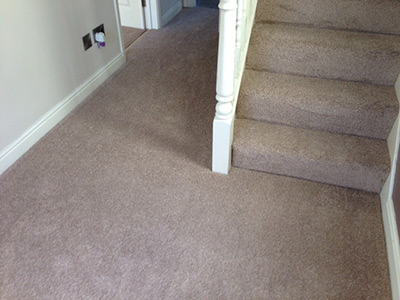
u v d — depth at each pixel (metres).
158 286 1.45
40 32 2.12
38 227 1.69
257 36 2.09
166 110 2.55
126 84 2.88
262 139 1.97
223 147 1.89
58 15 2.24
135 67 3.13
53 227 1.69
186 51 3.41
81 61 2.58
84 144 2.23
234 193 1.88
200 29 3.88
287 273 1.50
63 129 2.36
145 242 1.62
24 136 2.13
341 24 2.15
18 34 1.95
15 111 2.04
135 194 1.87
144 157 2.12
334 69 2.05
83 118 2.47
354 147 1.91
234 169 2.04
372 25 2.11
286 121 2.05
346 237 1.65
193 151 2.17
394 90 1.97
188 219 1.73
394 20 2.05
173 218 1.74
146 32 3.81
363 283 1.46
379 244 1.62
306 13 2.17
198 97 2.70
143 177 1.98
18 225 1.70
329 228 1.69
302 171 1.93
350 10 2.09
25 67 2.05
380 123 1.89
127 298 1.41
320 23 2.18
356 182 1.87
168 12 4.04
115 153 2.15
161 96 2.72
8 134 2.02
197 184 1.93
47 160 2.10
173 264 1.53
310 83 2.05
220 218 1.74
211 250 1.59
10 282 1.46
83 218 1.74
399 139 1.70
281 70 2.15
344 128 1.98
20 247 1.59
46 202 1.82
